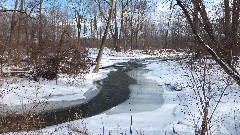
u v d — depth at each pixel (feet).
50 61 54.08
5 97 42.16
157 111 37.65
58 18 111.14
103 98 46.93
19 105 39.24
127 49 172.65
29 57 62.28
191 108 34.78
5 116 32.86
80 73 62.64
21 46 63.46
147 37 224.33
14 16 65.67
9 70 56.75
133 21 183.93
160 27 202.39
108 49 151.94
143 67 88.48
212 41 13.14
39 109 38.96
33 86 49.24
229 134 25.21
